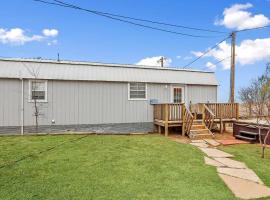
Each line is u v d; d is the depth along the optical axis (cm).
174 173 756
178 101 1816
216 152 1094
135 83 1708
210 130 1577
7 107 1448
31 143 1065
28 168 746
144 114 1725
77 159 850
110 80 1630
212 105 1608
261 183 721
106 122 1633
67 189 610
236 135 1504
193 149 1119
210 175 761
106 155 915
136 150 1016
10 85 1456
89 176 699
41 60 1593
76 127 1569
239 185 698
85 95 1593
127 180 680
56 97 1536
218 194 621
